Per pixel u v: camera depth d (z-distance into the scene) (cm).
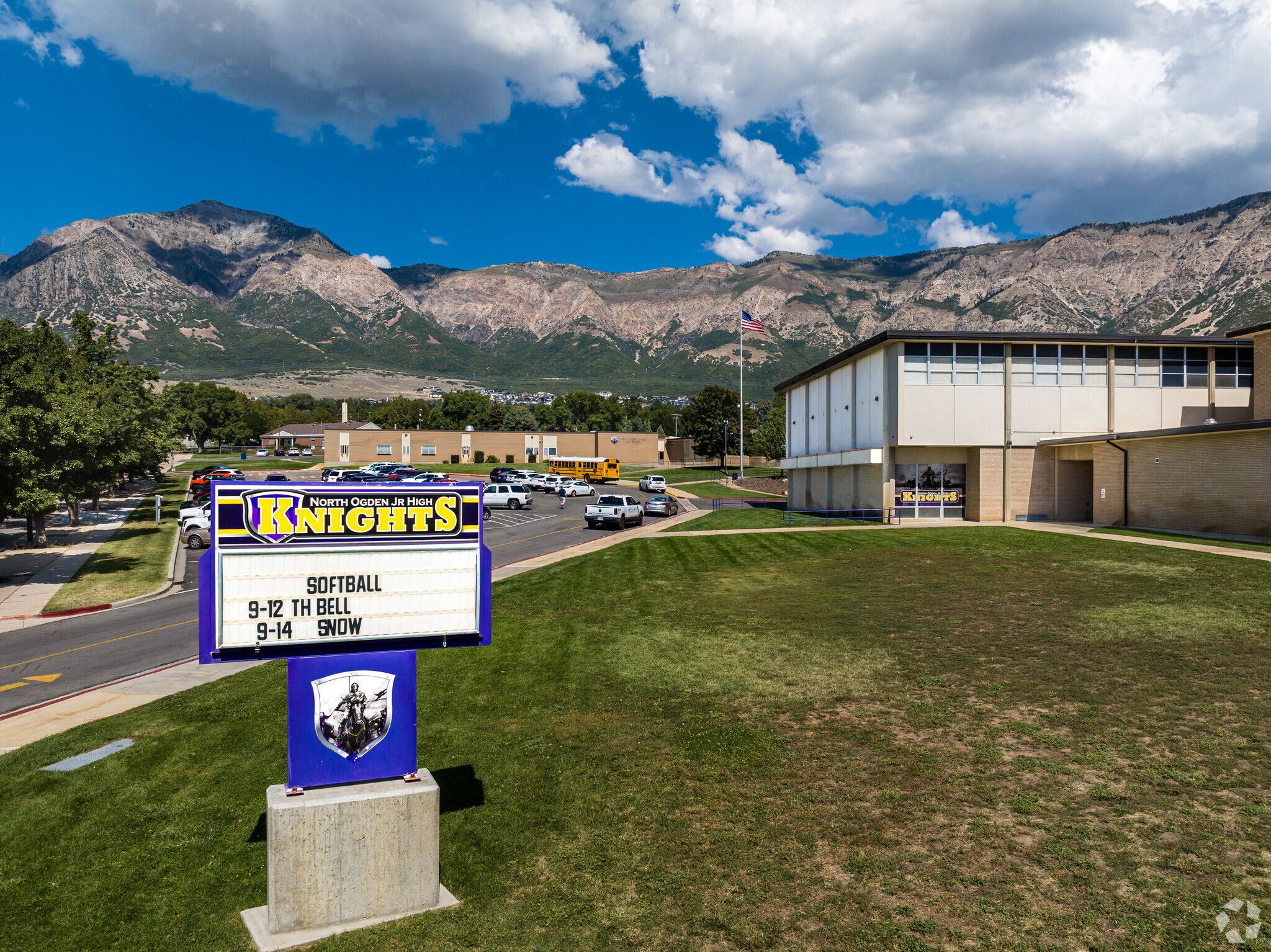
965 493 4119
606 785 908
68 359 4766
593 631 1684
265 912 688
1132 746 939
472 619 750
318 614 702
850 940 604
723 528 4000
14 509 2498
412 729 727
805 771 916
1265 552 2444
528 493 5275
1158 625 1535
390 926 659
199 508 3412
